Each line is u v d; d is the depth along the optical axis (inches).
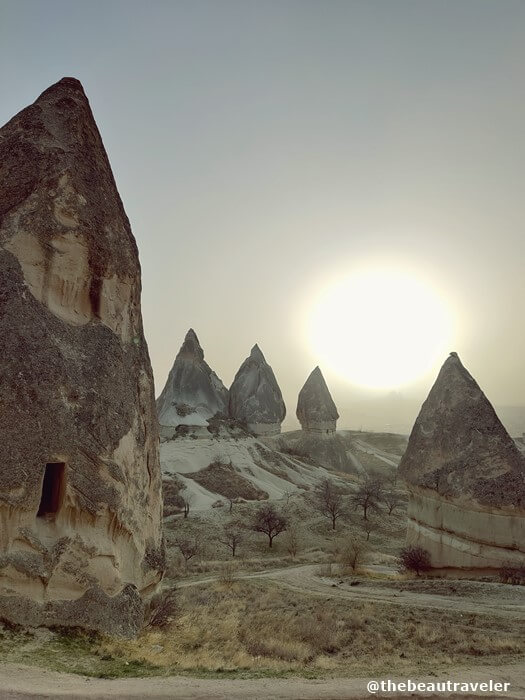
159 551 637.9
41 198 584.7
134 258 666.2
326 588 980.6
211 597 918.4
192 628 634.2
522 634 646.5
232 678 413.4
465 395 1077.1
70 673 384.5
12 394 503.5
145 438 637.9
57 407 529.3
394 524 1820.9
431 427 1103.6
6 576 466.6
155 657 463.2
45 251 574.6
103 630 496.1
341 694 378.0
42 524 512.4
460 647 593.3
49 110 634.8
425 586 928.3
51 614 474.6
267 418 3142.2
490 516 949.8
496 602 800.3
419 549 1059.3
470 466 997.8
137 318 669.3
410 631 669.9
